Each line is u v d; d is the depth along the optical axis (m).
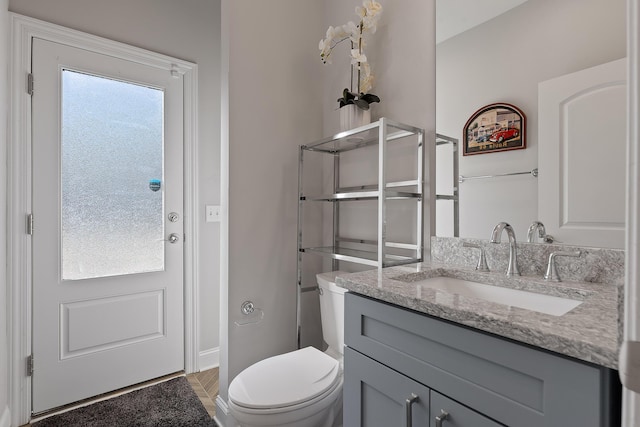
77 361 1.88
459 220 1.37
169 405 1.86
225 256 1.73
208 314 2.32
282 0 1.91
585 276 1.03
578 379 0.58
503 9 1.24
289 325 1.92
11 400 1.67
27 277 1.73
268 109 1.84
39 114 1.76
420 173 1.47
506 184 1.23
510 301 1.08
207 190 2.32
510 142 1.22
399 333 0.89
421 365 0.83
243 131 1.75
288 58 1.92
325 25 2.07
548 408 0.62
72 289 1.87
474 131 1.32
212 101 2.34
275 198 1.87
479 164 1.30
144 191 2.10
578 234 1.05
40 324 1.77
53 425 1.67
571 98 1.07
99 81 1.95
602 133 1.01
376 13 1.51
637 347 0.28
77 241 1.89
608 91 1.00
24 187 1.71
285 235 1.91
